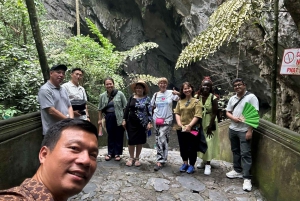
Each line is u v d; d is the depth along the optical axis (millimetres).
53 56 6238
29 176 2832
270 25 4148
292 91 4480
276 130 2881
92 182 3410
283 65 2646
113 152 4492
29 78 4602
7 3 5352
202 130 3830
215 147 3994
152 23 14688
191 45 3324
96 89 7824
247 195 3189
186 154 3957
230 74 9758
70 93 3785
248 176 3354
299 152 2254
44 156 962
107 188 3252
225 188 3371
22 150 2650
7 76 4434
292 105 4645
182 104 3918
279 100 5184
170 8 11945
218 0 7961
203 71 11711
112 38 15984
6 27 5672
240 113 3525
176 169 4086
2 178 2209
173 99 4082
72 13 14133
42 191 816
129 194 3119
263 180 3145
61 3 13711
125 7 15453
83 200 2945
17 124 2596
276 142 2834
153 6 13672
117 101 4332
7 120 2400
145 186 3363
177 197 3084
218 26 3100
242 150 3467
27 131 2805
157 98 4102
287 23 3824
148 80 9633
